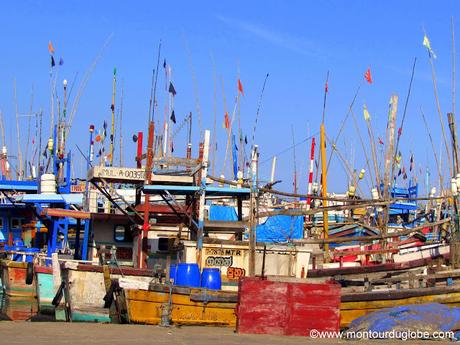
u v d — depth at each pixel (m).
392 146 31.97
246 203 34.38
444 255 24.62
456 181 25.23
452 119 27.44
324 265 26.83
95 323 20.23
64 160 35.53
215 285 21.36
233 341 16.14
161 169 25.14
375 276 24.48
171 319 20.42
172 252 26.02
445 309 17.98
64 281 23.53
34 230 33.72
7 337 15.30
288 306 18.28
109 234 27.61
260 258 23.20
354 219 35.34
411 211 42.09
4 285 26.56
